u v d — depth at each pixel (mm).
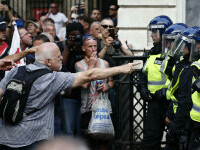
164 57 13180
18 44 14211
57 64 10164
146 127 13492
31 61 13109
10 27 16453
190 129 11508
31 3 26172
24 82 9766
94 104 13125
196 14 17656
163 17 13516
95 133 13000
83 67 13391
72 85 9914
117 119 14164
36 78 9805
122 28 18422
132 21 18359
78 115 13484
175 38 12094
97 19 20578
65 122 13344
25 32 15305
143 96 13461
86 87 13148
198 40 11391
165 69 13008
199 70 11055
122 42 15391
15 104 9680
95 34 15703
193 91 11195
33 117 9789
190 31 11867
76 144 13148
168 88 12898
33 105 9766
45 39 13328
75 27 13438
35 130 9797
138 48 18328
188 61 11914
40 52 10086
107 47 14227
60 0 25656
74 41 13398
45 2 26312
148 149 13477
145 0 18312
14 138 9766
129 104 14172
